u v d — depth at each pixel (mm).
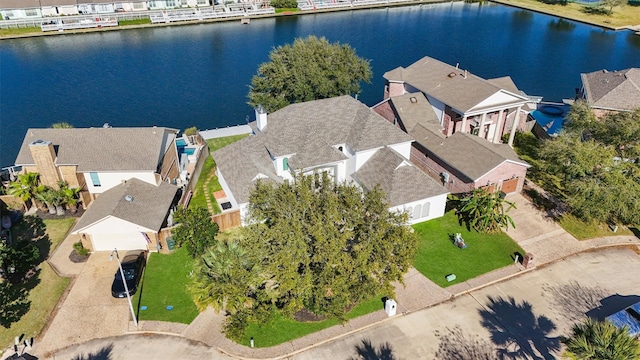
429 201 42156
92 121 70625
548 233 41625
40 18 115125
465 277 36688
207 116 71812
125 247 39031
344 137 46062
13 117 72125
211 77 88188
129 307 33719
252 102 61500
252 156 45469
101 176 43562
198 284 30234
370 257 30344
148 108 74875
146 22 121438
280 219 29984
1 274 35656
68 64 95125
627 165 42062
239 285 29500
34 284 35656
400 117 54281
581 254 39281
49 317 32969
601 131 46312
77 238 40875
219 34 116562
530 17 136000
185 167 52719
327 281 29500
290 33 117312
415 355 30438
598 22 124625
